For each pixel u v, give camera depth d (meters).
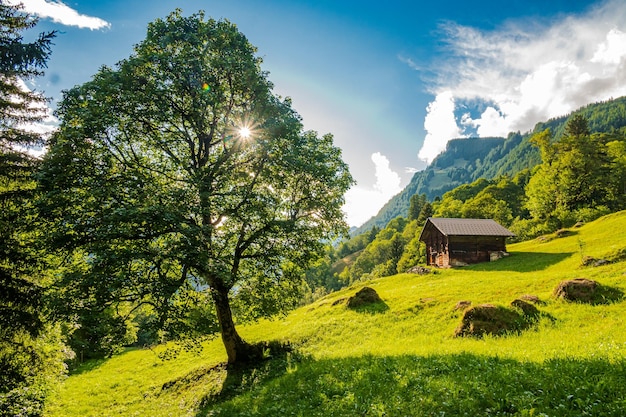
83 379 30.64
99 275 15.04
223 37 21.25
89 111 17.42
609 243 46.41
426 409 9.51
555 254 49.41
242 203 19.86
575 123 101.69
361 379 13.06
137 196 17.00
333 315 32.78
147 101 19.17
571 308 20.72
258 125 20.84
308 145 22.94
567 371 9.78
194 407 18.11
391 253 127.69
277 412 12.49
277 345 25.75
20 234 17.20
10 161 15.89
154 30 20.73
